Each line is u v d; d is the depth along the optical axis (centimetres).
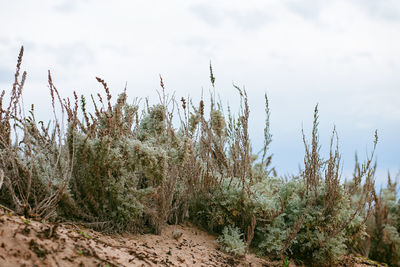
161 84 416
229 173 503
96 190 347
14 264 207
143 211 374
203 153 497
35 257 220
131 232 367
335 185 439
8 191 316
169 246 359
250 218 447
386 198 666
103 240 303
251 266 373
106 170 347
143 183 422
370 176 466
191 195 468
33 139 355
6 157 327
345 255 493
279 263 405
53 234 250
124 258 265
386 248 575
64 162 344
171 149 382
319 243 429
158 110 426
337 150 445
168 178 410
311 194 444
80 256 239
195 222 471
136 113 438
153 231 392
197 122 483
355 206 555
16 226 241
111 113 360
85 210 348
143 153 341
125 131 399
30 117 347
